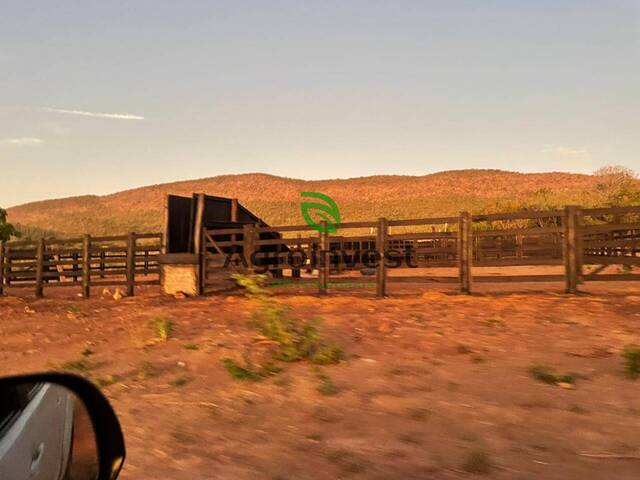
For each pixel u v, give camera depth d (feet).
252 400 18.66
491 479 11.97
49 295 59.26
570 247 41.73
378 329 29.58
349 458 13.56
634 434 14.02
